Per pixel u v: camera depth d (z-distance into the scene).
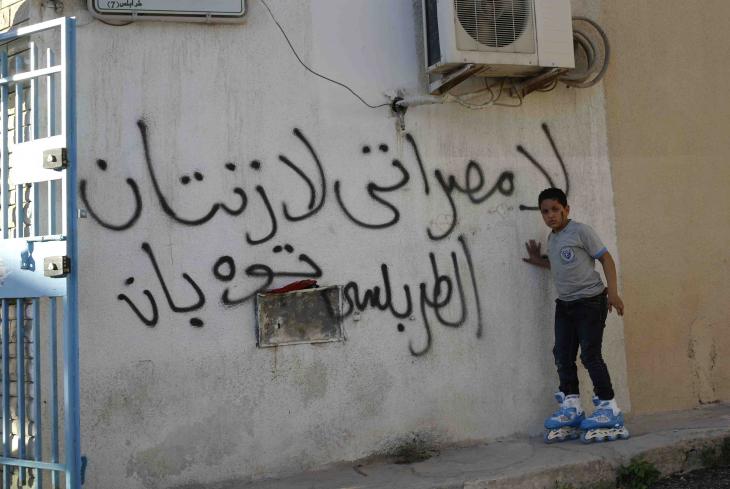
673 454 4.71
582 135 5.38
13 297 3.98
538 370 5.14
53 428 3.93
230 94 4.68
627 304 5.42
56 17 4.47
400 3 5.02
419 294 4.93
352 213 4.84
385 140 4.93
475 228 5.08
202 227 4.59
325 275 4.77
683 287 5.57
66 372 3.80
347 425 4.73
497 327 5.07
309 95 4.80
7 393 4.07
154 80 4.57
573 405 4.93
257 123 4.71
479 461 4.59
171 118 4.59
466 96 5.09
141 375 4.44
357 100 4.90
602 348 5.33
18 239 3.95
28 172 3.96
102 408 4.37
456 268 5.02
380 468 4.63
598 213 5.38
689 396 5.54
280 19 4.79
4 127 4.19
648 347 5.45
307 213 4.76
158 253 4.51
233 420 4.55
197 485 4.47
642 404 5.41
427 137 5.02
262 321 4.63
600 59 5.44
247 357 4.59
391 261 4.89
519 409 5.08
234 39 4.71
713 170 5.72
